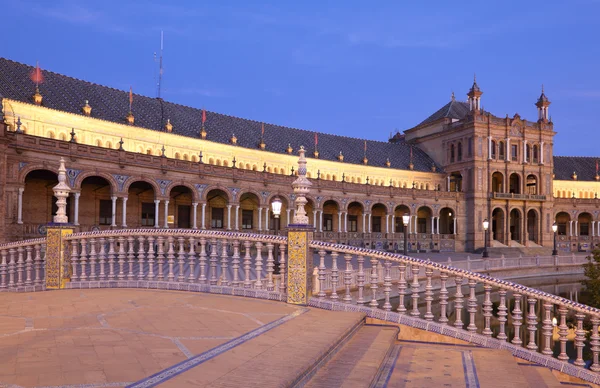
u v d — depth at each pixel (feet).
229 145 198.29
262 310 34.22
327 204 236.22
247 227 208.54
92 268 45.44
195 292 41.32
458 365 27.94
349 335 29.27
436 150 284.00
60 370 18.80
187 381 17.83
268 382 17.97
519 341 34.06
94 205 160.35
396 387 23.24
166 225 157.28
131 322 28.63
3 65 149.59
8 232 117.60
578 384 31.73
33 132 141.69
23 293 41.22
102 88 180.04
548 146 271.28
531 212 275.39
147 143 173.47
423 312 92.27
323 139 255.70
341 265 125.18
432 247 248.93
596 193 294.25
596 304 82.38
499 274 154.30
